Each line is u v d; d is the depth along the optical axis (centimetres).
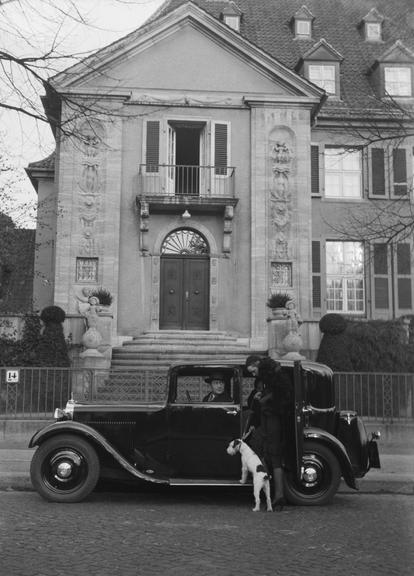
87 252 2244
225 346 2191
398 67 2744
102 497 962
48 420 1436
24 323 1969
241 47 2367
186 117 2356
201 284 2339
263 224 2309
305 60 2756
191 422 934
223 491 1024
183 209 2300
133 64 2345
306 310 2281
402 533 727
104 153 2283
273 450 875
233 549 651
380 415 1452
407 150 2634
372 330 1916
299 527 762
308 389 952
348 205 2638
